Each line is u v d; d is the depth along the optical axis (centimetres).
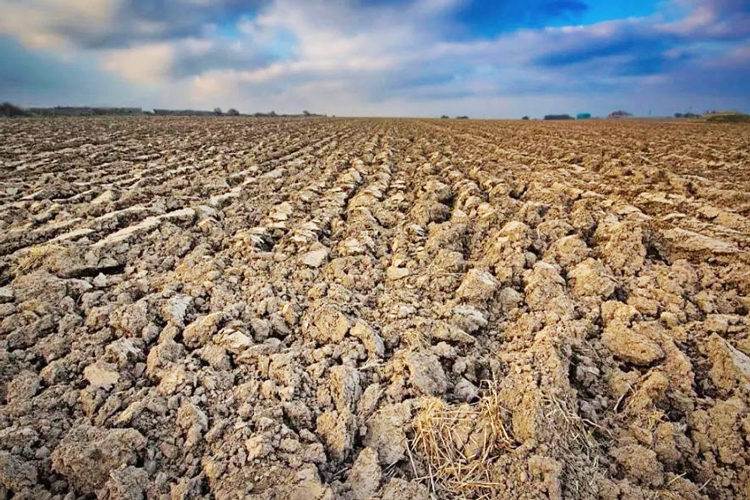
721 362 310
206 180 897
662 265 471
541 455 250
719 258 473
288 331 377
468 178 987
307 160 1248
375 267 506
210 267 467
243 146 1548
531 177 920
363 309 410
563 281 438
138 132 1997
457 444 269
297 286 455
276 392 294
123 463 247
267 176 975
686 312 387
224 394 295
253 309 401
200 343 351
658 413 284
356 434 277
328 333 363
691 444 269
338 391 296
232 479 232
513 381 301
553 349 318
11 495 238
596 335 368
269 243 580
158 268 496
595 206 662
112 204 682
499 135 2189
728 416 270
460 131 2620
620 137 1884
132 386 307
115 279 457
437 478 256
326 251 534
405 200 805
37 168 994
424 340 358
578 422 276
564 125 3450
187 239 543
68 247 488
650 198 720
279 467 237
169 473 249
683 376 309
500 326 391
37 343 343
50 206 682
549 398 281
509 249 493
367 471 248
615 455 265
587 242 564
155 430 269
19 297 397
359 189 925
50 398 291
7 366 321
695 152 1260
